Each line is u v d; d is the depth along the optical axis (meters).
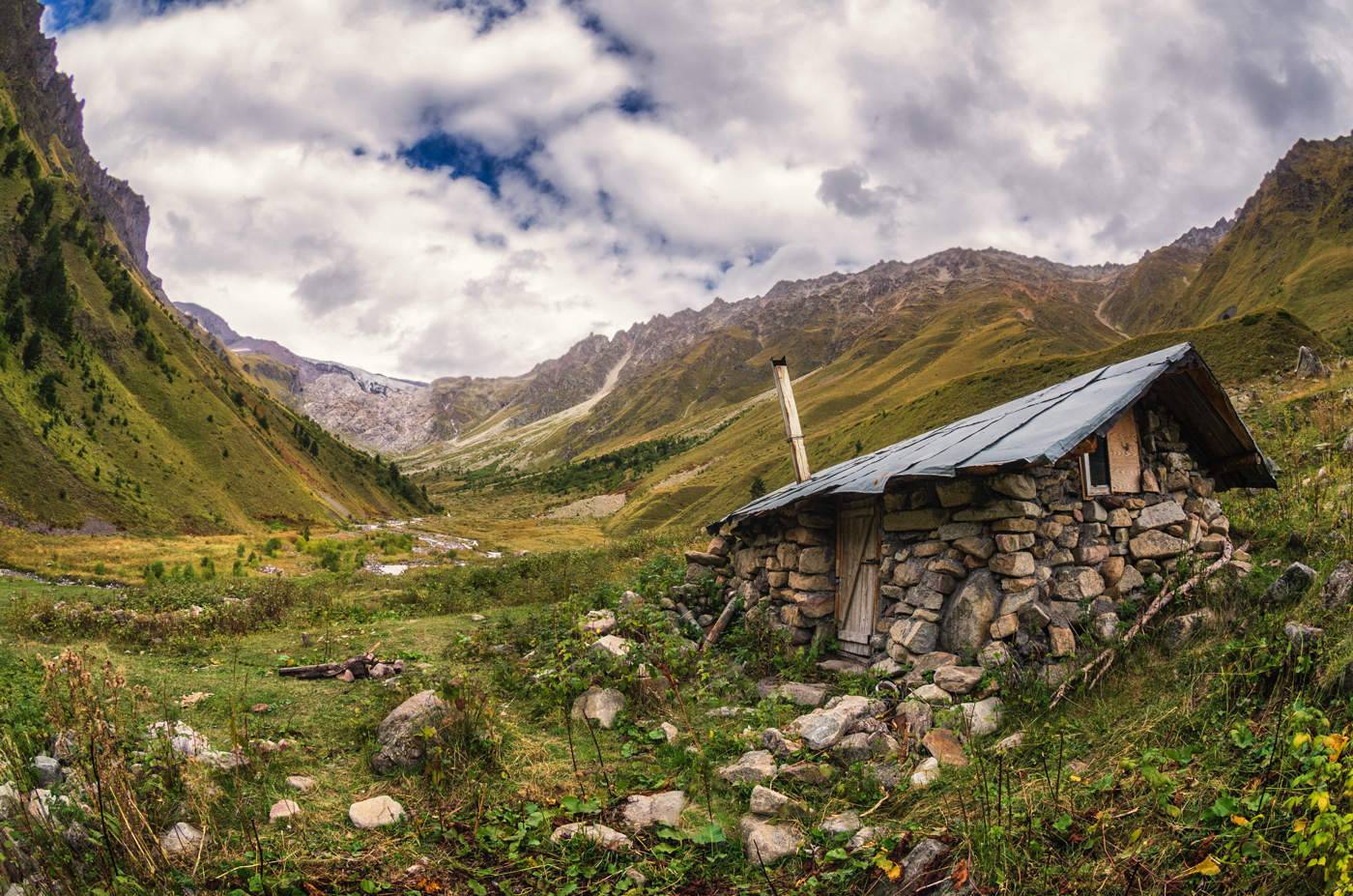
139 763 5.57
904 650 8.32
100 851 4.38
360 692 8.93
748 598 12.64
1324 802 3.35
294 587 20.47
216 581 23.64
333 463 186.25
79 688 5.72
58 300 126.31
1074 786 4.93
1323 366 31.94
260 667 10.43
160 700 7.74
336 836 5.12
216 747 6.44
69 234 153.75
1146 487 9.12
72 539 56.91
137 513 94.88
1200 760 4.87
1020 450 7.62
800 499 10.04
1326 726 4.48
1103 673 6.89
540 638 11.49
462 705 6.68
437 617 15.45
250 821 5.12
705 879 4.76
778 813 5.40
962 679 7.08
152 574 31.08
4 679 7.85
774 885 4.57
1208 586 7.80
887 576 9.41
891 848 4.58
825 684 8.96
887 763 5.96
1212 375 8.88
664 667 8.41
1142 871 3.92
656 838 5.27
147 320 158.12
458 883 4.65
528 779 6.23
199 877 4.44
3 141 162.75
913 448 11.33
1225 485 10.40
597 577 19.58
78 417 107.94
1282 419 17.97
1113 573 8.29
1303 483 11.06
